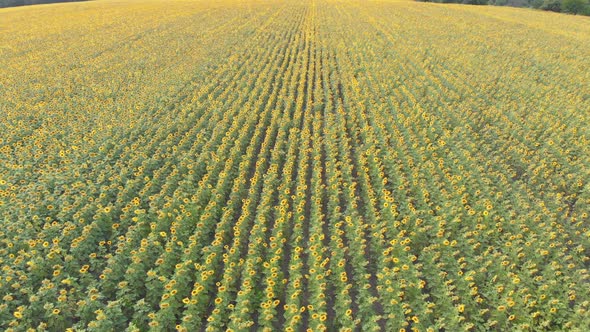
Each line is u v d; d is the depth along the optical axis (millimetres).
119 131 21297
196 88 29047
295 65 33469
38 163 18609
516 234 14688
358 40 42844
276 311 11320
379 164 18656
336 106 26266
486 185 17203
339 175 18781
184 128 22578
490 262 12641
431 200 16844
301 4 75562
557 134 21734
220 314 11281
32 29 49938
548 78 31062
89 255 13266
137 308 11164
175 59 36000
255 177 17562
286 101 26219
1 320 10539
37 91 28047
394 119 23938
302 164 18922
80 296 11492
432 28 50750
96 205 15281
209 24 52844
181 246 13484
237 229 14188
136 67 33594
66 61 35656
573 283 12055
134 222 15062
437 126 22719
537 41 44312
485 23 55906
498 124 23297
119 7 70688
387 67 33000
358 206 17219
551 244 13625
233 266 12766
